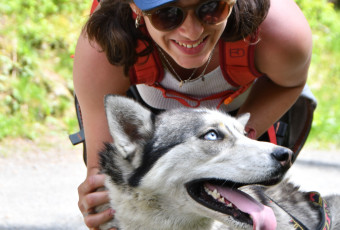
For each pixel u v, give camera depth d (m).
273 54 3.60
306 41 3.63
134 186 3.40
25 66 8.91
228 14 3.22
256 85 4.10
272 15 3.54
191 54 3.30
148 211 3.44
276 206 3.74
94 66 3.66
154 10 3.17
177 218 3.46
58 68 9.45
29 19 10.18
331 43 14.85
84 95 3.76
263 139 4.37
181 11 3.13
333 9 17.73
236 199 3.28
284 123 4.52
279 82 3.88
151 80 3.79
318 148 9.27
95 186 3.60
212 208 3.31
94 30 3.50
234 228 3.26
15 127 7.92
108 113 3.41
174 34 3.25
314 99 4.40
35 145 7.69
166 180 3.35
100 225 3.61
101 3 3.55
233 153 3.31
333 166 8.04
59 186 6.34
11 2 10.24
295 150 4.54
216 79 3.76
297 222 3.69
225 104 3.95
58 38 10.02
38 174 6.71
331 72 13.28
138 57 3.61
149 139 3.47
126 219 3.50
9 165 6.89
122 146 3.45
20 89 8.48
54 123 8.39
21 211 5.43
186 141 3.37
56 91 8.91
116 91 3.76
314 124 9.99
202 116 3.46
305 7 16.22
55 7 10.77
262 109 4.00
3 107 8.16
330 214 4.07
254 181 3.24
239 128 3.53
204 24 3.18
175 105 4.02
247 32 3.44
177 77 3.75
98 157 3.67
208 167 3.32
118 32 3.41
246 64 3.63
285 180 4.18
